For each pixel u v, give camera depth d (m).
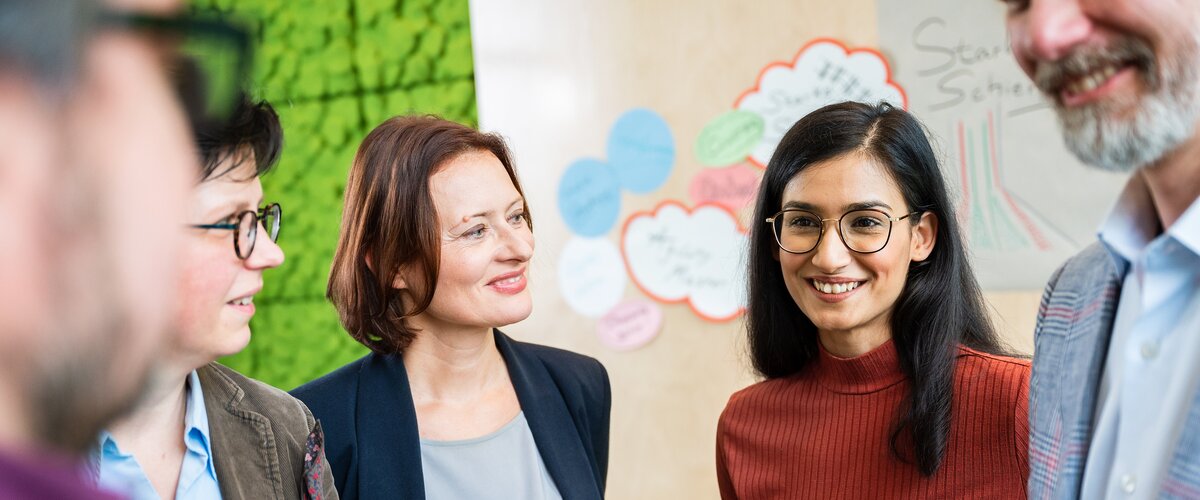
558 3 2.77
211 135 0.72
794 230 1.29
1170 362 0.77
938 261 1.29
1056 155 2.31
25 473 0.23
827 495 1.32
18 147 0.23
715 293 2.66
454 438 1.36
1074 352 0.90
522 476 1.36
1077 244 2.31
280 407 1.06
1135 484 0.76
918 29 2.43
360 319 1.36
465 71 3.07
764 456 1.40
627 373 2.77
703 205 2.66
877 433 1.30
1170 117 0.65
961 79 2.39
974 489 1.23
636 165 2.72
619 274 2.76
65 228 0.23
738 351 2.65
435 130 1.33
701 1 2.64
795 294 1.31
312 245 3.33
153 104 0.26
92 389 0.25
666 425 2.74
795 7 2.54
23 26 0.22
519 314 1.33
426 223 1.28
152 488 0.87
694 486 2.73
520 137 2.82
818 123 1.28
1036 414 0.96
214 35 0.28
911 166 1.25
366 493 1.30
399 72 3.15
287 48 3.28
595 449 1.53
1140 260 0.77
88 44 0.24
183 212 0.27
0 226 0.23
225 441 0.96
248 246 0.84
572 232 2.79
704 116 2.65
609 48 2.73
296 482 1.04
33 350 0.23
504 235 1.32
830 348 1.35
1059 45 0.67
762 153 2.60
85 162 0.24
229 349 0.86
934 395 1.24
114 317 0.24
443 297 1.32
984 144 2.38
